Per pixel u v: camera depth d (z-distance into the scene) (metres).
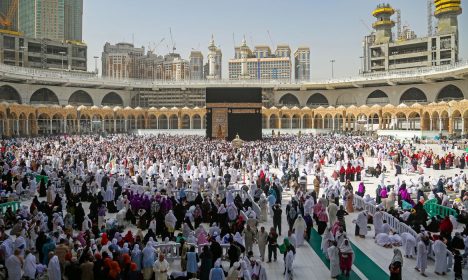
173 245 14.04
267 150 43.19
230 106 66.75
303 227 16.09
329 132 82.38
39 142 52.47
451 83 74.62
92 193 23.66
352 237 17.16
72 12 168.75
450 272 13.30
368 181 31.19
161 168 32.50
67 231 14.48
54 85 84.06
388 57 102.56
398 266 11.39
